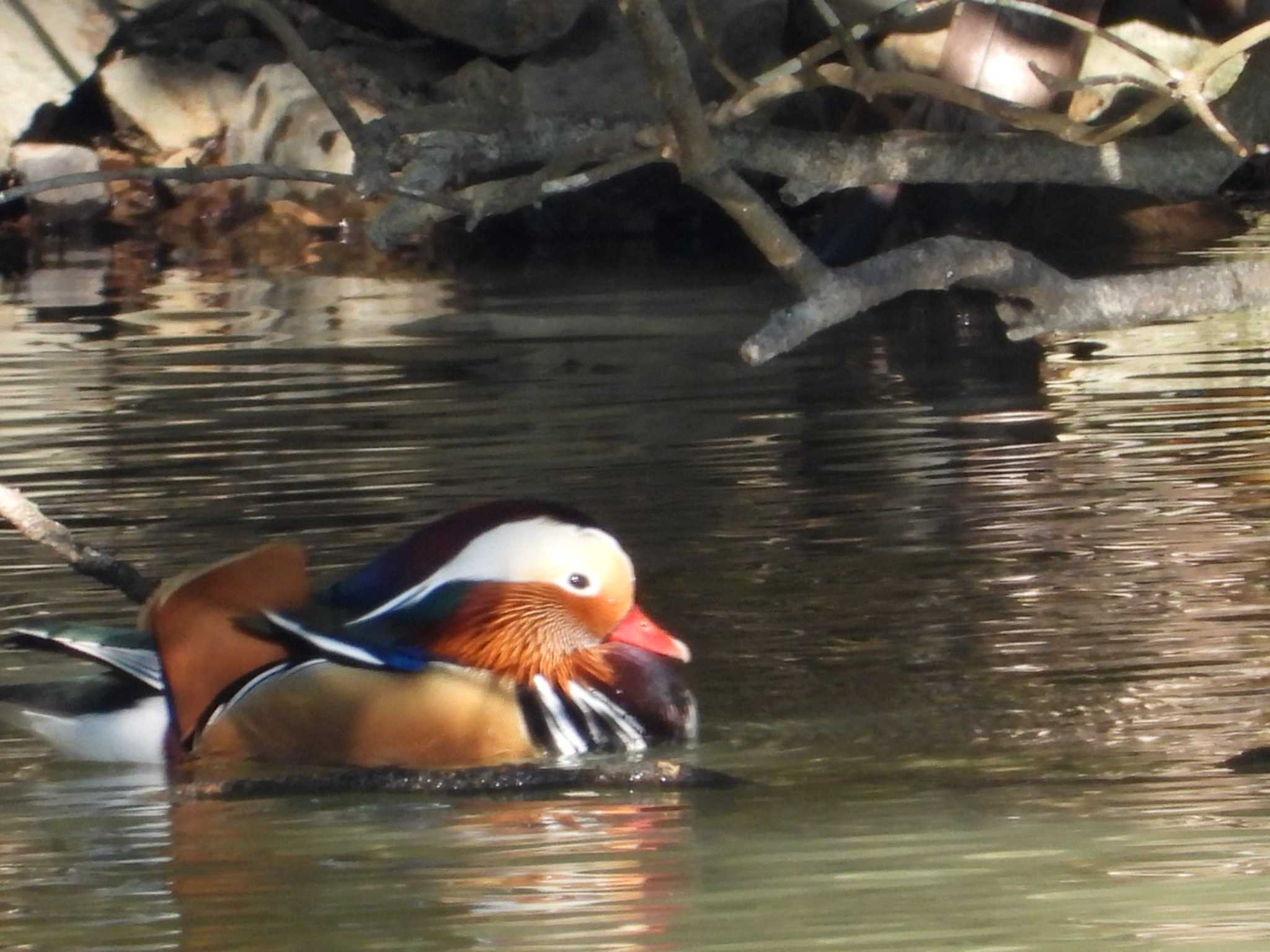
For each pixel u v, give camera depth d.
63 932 6.56
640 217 25.81
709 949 6.25
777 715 8.73
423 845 7.29
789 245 6.79
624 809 7.63
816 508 12.12
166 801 7.90
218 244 25.81
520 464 13.36
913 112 20.44
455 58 27.28
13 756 8.55
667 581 10.68
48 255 25.20
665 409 15.00
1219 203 23.58
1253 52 10.49
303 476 13.16
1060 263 21.05
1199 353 16.64
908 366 16.47
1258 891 6.55
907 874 6.82
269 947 6.39
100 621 10.21
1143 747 8.12
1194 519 11.61
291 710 8.44
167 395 15.84
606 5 26.58
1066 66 20.42
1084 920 6.37
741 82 8.52
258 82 27.23
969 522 11.68
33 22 28.12
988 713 8.63
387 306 20.25
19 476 13.32
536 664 8.55
